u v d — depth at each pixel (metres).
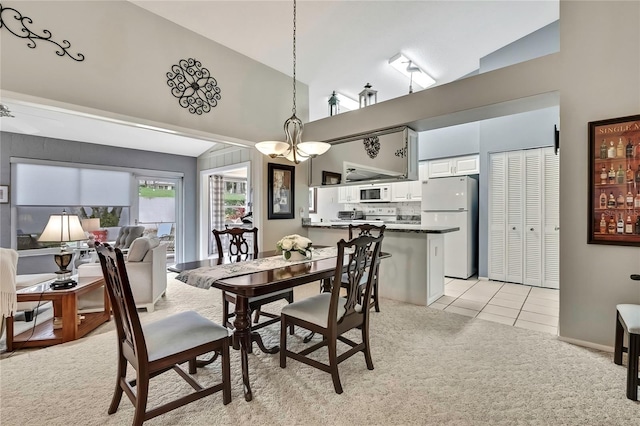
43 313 3.19
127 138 5.10
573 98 2.43
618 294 2.28
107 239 5.32
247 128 3.89
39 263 4.60
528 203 4.45
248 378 1.83
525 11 3.61
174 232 6.20
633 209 2.20
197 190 6.50
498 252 4.71
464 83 3.04
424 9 3.32
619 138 2.24
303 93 4.65
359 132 3.97
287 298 2.68
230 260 2.54
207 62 3.48
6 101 2.30
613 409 1.67
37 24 2.38
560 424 1.56
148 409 1.68
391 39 3.77
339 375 2.02
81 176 5.07
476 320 3.04
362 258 1.97
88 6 2.63
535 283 4.41
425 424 1.56
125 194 5.55
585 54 2.37
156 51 3.06
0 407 1.71
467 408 1.68
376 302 3.28
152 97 3.03
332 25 3.40
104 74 2.72
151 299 3.32
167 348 1.51
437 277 3.79
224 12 3.10
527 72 2.65
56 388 1.89
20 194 4.50
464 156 5.21
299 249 2.46
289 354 2.04
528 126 4.40
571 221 2.46
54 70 2.46
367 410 1.67
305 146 2.62
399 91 5.05
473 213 5.09
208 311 3.35
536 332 2.72
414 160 3.82
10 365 2.17
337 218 7.12
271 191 4.21
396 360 2.22
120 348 1.63
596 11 2.32
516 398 1.77
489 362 2.18
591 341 2.40
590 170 2.35
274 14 3.17
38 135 4.64
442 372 2.05
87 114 2.63
